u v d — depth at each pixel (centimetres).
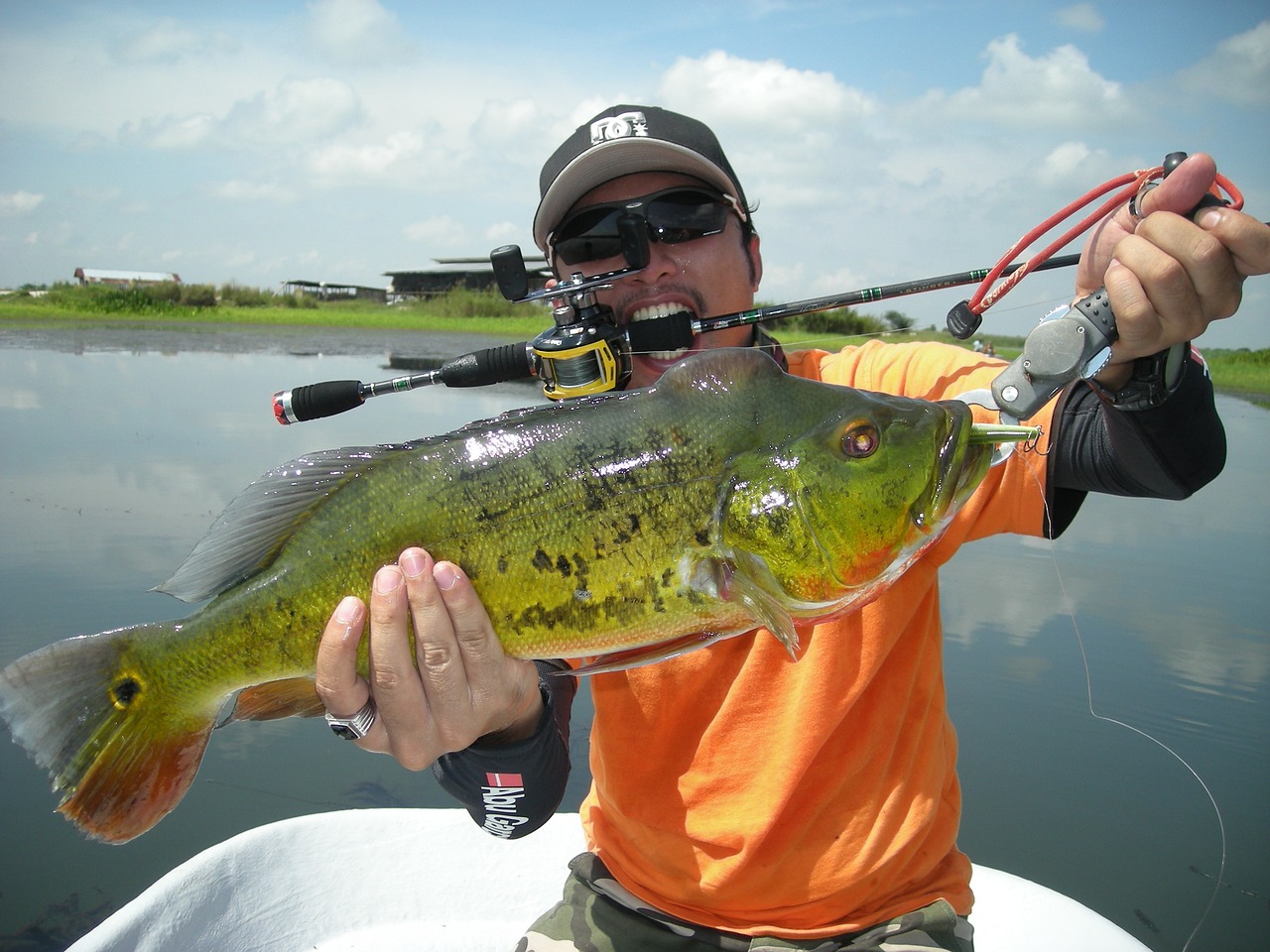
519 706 56
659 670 64
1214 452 54
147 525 181
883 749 62
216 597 53
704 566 51
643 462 51
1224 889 92
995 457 54
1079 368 49
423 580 49
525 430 52
